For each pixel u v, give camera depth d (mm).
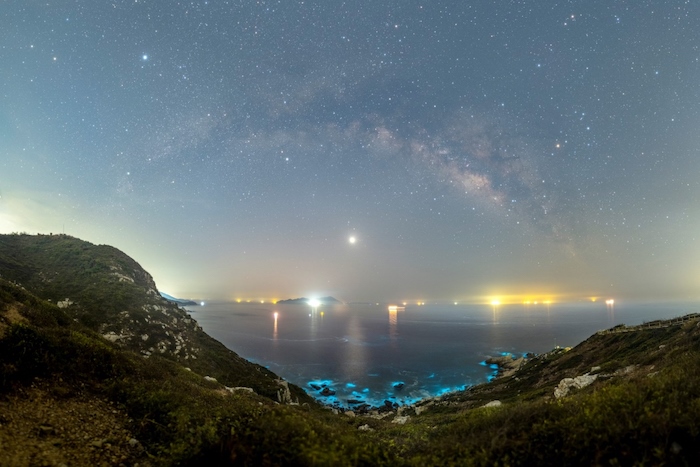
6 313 12414
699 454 5340
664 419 5926
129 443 7984
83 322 30281
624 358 31500
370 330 169375
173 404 10328
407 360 90438
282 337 129250
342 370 77750
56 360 10531
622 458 5637
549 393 26172
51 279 36625
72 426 7996
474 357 94812
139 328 32719
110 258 45281
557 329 166750
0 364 8953
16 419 7473
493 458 6660
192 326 41625
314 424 9383
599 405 7426
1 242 41906
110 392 10383
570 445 6168
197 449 6480
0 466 5777
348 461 6445
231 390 21125
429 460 7207
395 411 46812
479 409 13109
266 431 6969
